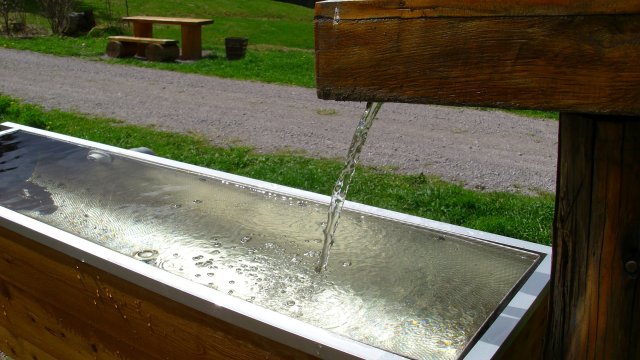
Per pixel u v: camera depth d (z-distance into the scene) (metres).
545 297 1.75
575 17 0.96
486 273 1.94
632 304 1.12
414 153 6.14
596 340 1.17
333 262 2.13
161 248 2.27
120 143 5.94
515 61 1.03
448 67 1.09
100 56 11.77
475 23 1.05
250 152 5.88
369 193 4.58
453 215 4.17
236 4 21.48
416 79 1.12
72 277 2.01
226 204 2.61
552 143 6.91
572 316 1.20
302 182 4.74
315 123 7.36
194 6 19.98
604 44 0.95
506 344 1.50
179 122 7.10
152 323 1.80
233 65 11.45
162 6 19.25
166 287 1.68
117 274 1.81
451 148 6.46
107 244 2.29
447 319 1.74
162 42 11.30
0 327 2.48
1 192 2.72
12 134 3.47
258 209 2.55
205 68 10.97
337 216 1.92
